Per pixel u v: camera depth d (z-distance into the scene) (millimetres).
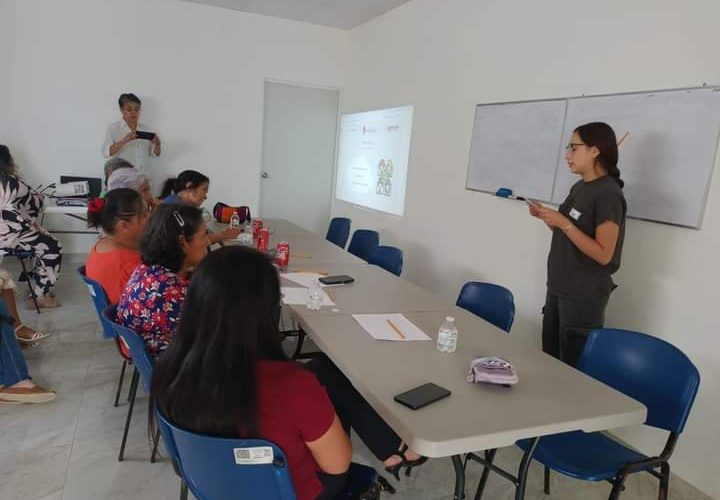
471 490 2131
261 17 5719
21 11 4883
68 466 2094
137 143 5207
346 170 6129
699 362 2297
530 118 3289
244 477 1077
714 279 2234
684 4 2355
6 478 1995
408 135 4789
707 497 2230
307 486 1137
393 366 1586
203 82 5637
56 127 5191
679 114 2363
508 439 1243
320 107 6285
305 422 1059
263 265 1041
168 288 1786
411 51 4746
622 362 1835
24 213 3795
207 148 5793
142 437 2330
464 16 3984
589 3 2861
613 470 1620
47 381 2789
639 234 2564
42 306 3904
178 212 1862
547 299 2471
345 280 2605
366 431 1798
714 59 2238
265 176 6211
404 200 4875
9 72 4938
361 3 4945
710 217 2248
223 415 992
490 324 2096
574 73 2977
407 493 2080
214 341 990
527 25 3330
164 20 5363
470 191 3926
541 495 2141
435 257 4398
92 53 5180
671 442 1687
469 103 3926
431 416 1281
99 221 2379
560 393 1488
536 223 3264
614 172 2252
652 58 2512
